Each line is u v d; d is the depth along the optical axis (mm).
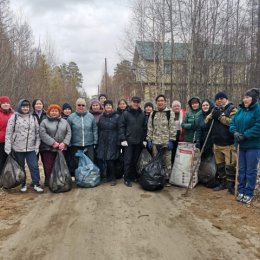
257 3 17719
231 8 16922
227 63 16922
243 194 5992
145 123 7230
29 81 22641
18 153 6602
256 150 5770
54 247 4281
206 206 5812
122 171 7637
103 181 7520
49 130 6766
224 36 16750
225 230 4793
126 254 4094
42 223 5062
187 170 6934
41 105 7262
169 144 6895
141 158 7234
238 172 6016
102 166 7613
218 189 6727
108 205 5859
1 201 6098
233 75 17297
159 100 6938
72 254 4102
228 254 4102
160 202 6043
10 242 4430
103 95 8703
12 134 6531
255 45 17750
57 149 6855
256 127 5598
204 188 6934
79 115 7145
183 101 17938
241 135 5727
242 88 17266
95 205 5863
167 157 7129
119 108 7781
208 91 16516
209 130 6547
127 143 7023
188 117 7156
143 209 5660
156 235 4629
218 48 16609
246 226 4930
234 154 6348
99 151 7207
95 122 7262
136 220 5168
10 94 18500
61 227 4906
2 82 17781
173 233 4691
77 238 4535
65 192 6676
